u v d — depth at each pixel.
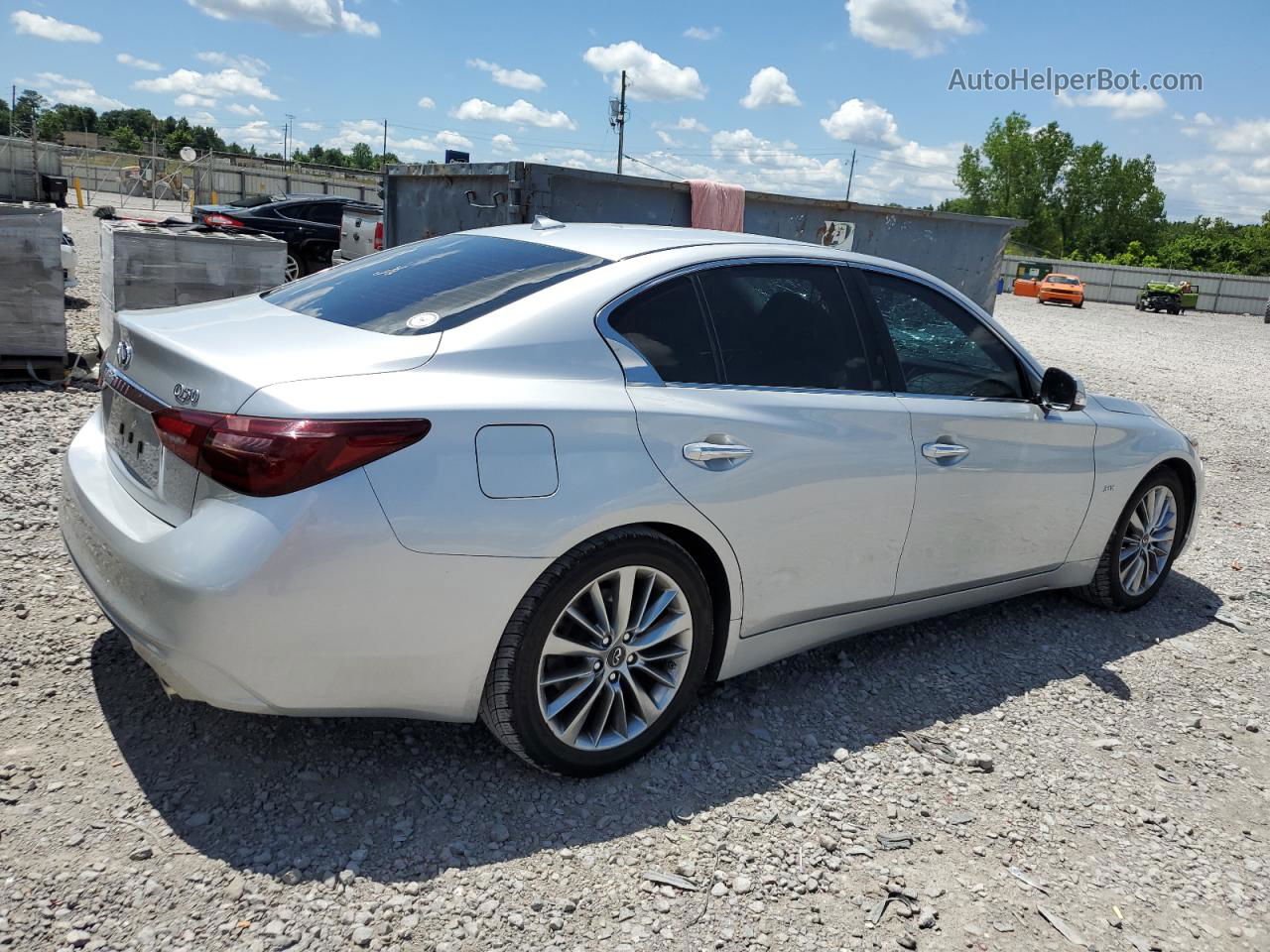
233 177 43.16
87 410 6.39
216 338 2.63
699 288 3.06
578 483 2.58
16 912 2.10
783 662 3.77
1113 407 4.46
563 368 2.69
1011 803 3.00
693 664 2.96
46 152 37.28
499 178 8.61
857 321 3.43
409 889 2.31
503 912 2.28
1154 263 81.38
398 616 2.38
